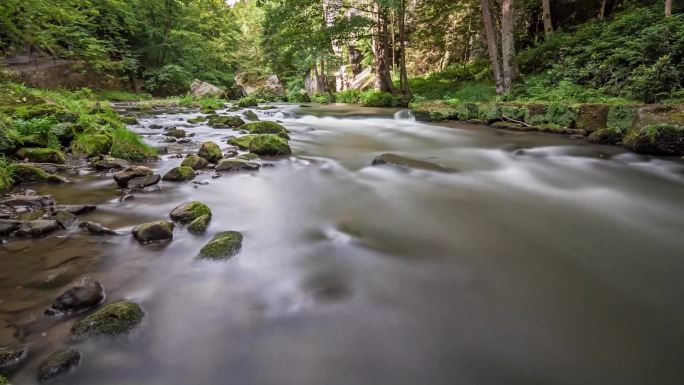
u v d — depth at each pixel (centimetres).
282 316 253
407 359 220
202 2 3334
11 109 727
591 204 513
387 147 912
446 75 2333
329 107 2009
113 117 1091
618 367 219
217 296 271
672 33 983
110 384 193
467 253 359
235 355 217
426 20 2133
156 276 292
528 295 290
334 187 559
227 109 1800
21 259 311
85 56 2177
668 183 609
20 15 656
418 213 464
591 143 886
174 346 221
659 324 258
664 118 766
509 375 210
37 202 431
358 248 358
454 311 266
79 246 335
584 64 1291
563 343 237
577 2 1956
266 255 335
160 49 2828
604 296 291
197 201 448
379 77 2398
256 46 4541
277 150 745
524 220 450
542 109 1088
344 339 234
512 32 1454
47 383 191
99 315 229
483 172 670
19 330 226
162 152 755
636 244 388
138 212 424
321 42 2164
